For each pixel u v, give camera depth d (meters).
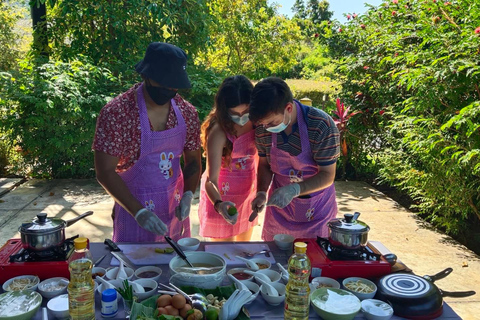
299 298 1.67
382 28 6.30
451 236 5.04
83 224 5.06
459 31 4.55
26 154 6.79
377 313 1.73
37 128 6.50
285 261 2.26
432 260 4.27
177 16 7.33
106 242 2.34
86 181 6.96
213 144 2.72
